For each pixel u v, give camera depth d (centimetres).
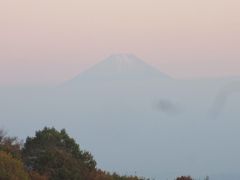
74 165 15500
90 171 16138
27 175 13750
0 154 13525
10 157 13612
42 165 15262
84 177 15650
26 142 16625
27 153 16150
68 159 15538
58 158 15412
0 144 15662
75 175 15250
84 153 16875
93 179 15750
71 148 16725
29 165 15388
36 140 16538
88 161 16762
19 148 16275
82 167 15800
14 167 13475
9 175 13200
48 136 16600
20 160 14600
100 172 16288
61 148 16525
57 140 16750
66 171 15162
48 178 14900
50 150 15550
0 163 13262
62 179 15125
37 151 16088
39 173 14950
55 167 15275
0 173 13112
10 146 15575
